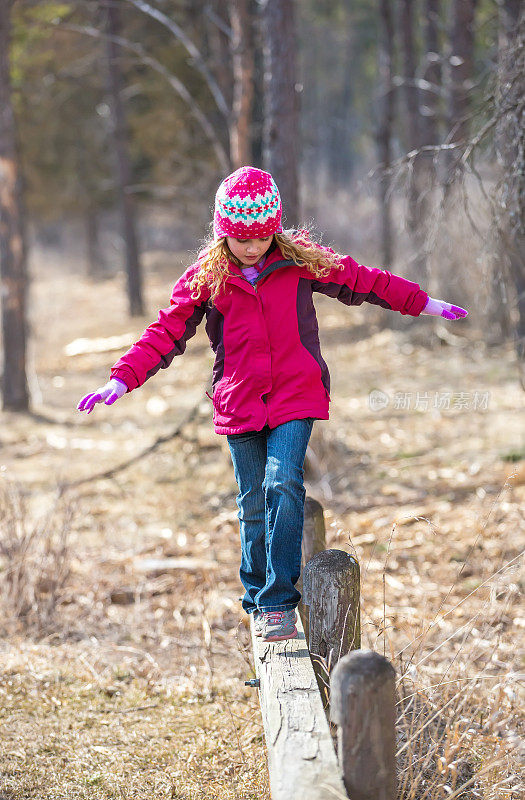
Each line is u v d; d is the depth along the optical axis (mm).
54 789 5180
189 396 18859
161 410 17828
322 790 3236
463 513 10227
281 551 4199
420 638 6027
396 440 13719
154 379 21500
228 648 7359
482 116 8000
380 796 3363
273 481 4180
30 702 6332
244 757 5426
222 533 10617
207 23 21453
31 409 19125
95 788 5215
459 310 4449
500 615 6043
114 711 6246
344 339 22359
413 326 20328
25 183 41500
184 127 28672
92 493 12430
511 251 8055
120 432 16500
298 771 3350
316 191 52906
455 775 4488
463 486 11227
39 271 54000
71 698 6430
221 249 4223
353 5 53375
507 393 15398
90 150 43625
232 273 4246
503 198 7469
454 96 18375
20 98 33344
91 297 39500
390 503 10969
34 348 28219
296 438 4254
